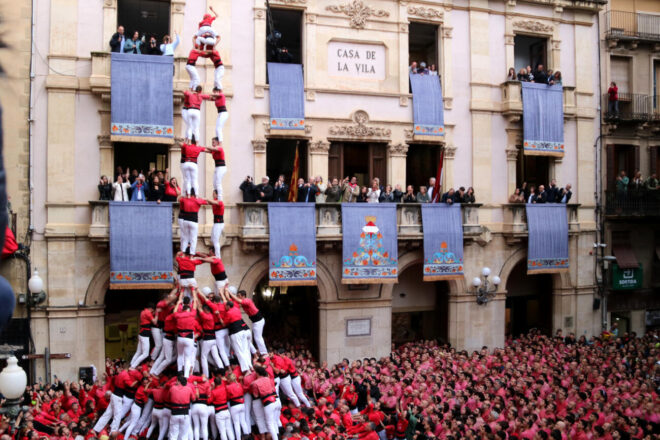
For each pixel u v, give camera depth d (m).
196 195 14.91
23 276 21.34
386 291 25.48
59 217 21.80
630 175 30.25
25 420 14.46
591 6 28.75
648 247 30.45
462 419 15.26
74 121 22.08
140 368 14.88
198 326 14.39
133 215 21.77
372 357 24.64
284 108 24.17
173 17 23.28
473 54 27.16
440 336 27.75
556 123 27.64
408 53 27.38
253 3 24.20
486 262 27.00
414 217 25.20
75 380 21.73
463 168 27.05
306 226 23.44
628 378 19.06
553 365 20.84
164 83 22.44
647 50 30.50
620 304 29.67
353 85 25.55
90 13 22.34
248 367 14.80
